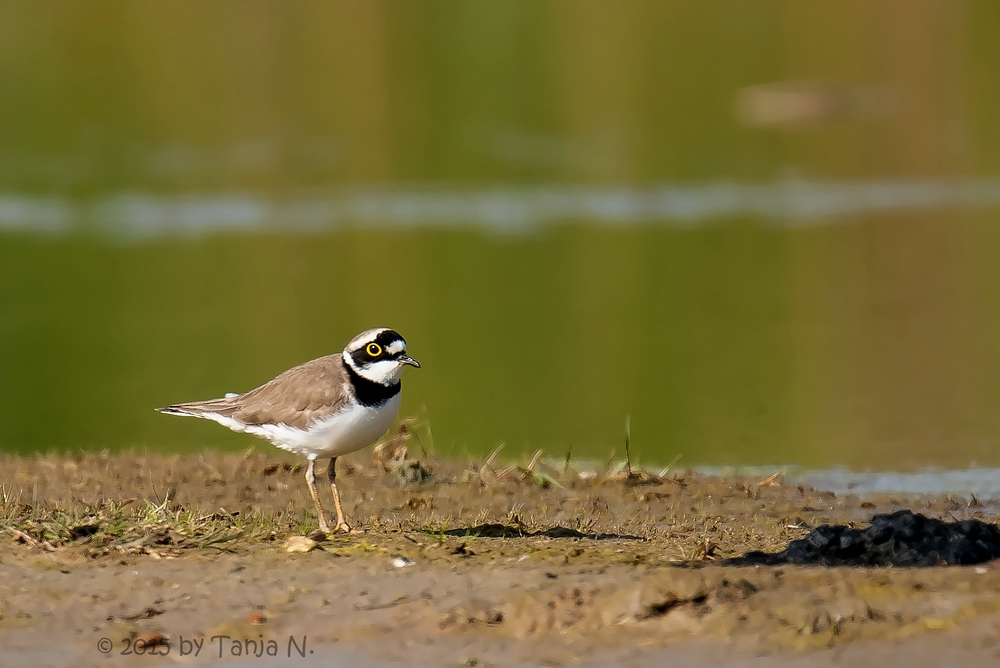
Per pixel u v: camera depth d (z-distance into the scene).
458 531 9.20
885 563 7.96
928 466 12.09
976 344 17.67
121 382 16.84
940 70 36.47
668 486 10.88
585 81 36.22
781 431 13.89
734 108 34.84
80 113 33.78
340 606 7.49
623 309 20.34
